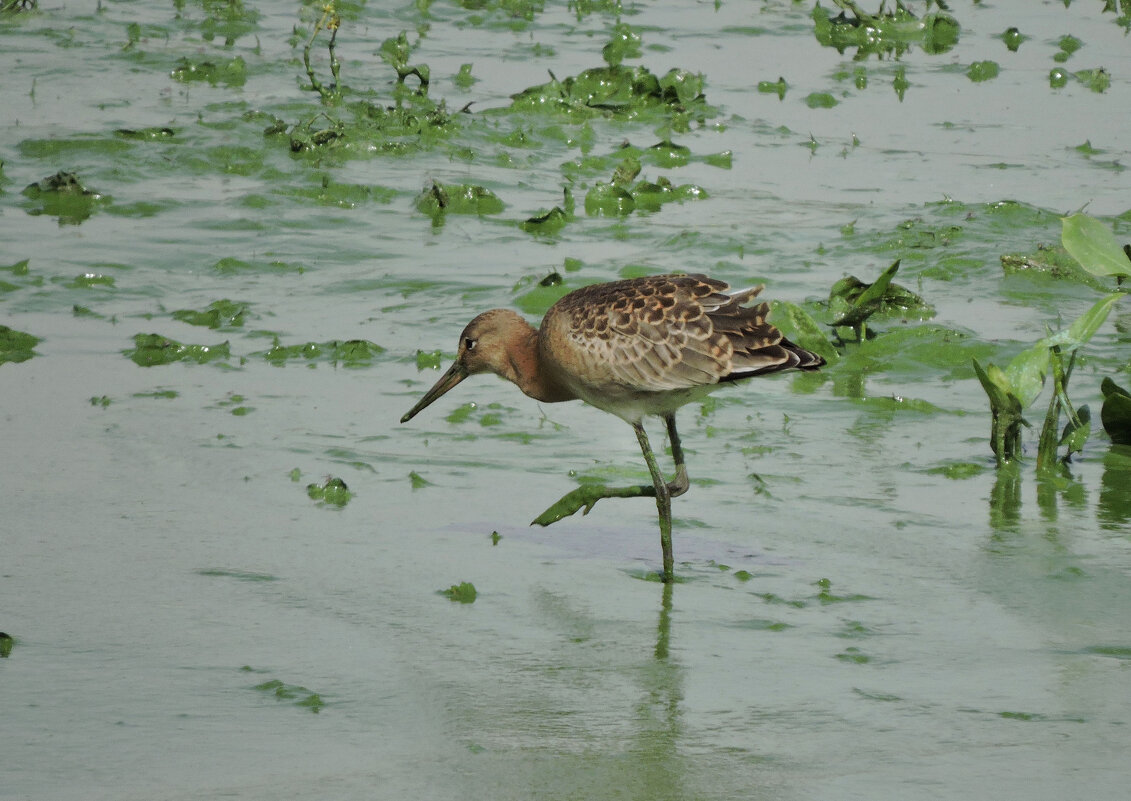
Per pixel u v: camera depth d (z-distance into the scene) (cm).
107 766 740
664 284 1066
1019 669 878
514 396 1391
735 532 1095
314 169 2019
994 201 1923
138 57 2488
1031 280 1702
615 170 2038
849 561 1042
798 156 2178
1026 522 1113
